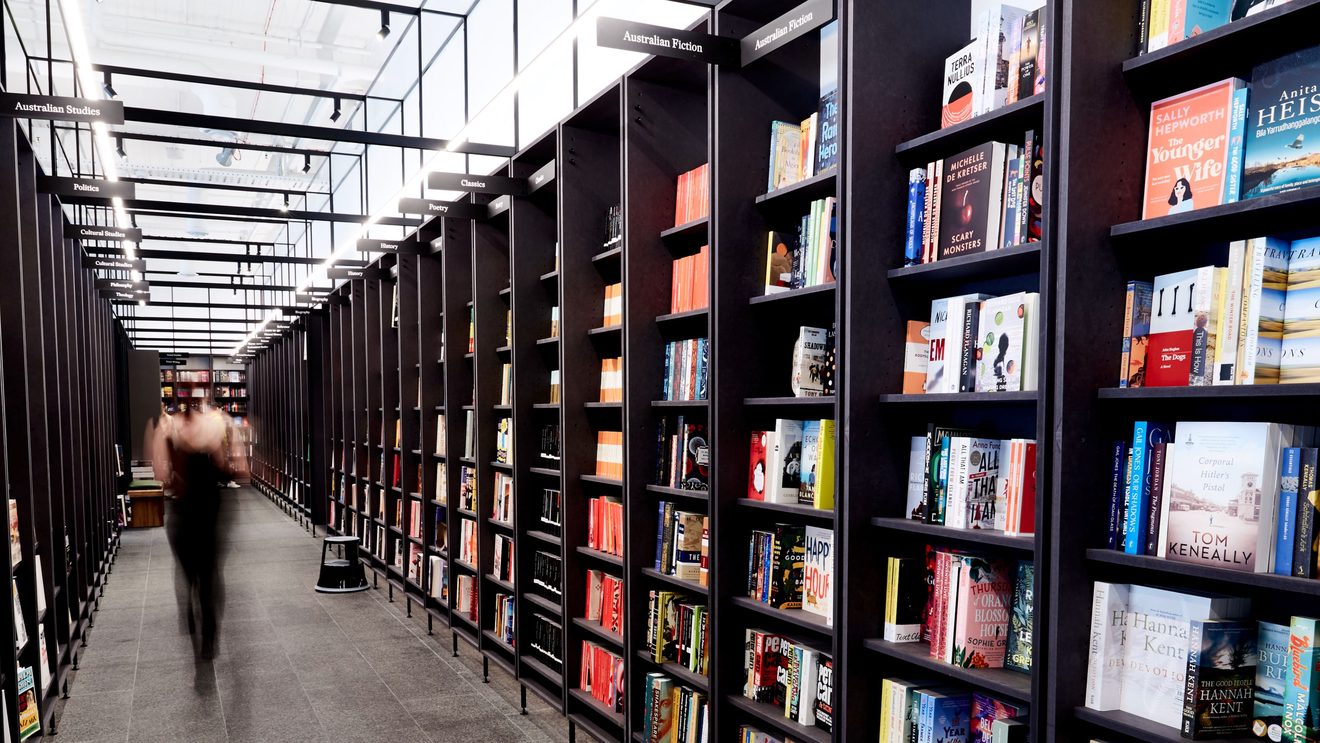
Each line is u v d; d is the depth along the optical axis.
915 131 2.86
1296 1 1.78
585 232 4.73
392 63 9.86
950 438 2.62
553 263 5.49
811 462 3.23
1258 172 1.94
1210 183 2.03
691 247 4.24
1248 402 2.19
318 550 11.70
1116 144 2.20
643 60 3.94
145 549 11.91
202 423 7.17
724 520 3.49
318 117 12.14
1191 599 2.04
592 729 4.43
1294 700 1.89
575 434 4.71
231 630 7.31
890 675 2.86
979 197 2.54
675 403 3.92
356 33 9.83
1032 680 2.23
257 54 9.34
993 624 2.58
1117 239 2.20
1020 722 2.44
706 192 3.84
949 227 2.64
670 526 4.01
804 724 3.16
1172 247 2.27
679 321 4.04
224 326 23.16
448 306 6.75
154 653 6.56
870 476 2.80
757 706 3.37
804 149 3.32
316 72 10.12
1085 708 2.18
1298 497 1.86
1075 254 2.15
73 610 6.56
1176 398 2.14
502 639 5.77
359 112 11.27
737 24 3.47
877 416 2.81
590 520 4.70
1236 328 1.96
